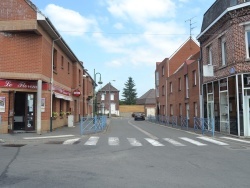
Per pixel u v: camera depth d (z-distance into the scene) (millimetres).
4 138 15562
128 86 106312
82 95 38156
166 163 9023
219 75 20453
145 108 80500
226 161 9414
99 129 21625
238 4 17844
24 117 18875
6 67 17844
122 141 14961
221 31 20125
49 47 20344
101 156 10297
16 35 18188
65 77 26250
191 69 27656
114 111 82000
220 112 20344
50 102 20188
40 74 18391
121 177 7199
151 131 22141
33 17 17672
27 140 15133
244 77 17672
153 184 6551
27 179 6969
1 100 17703
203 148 12547
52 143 14195
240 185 6484
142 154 10758
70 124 24766
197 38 24500
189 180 6926
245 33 17984
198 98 25359
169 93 38406
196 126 23734
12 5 17797
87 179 6992
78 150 11758
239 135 17547
